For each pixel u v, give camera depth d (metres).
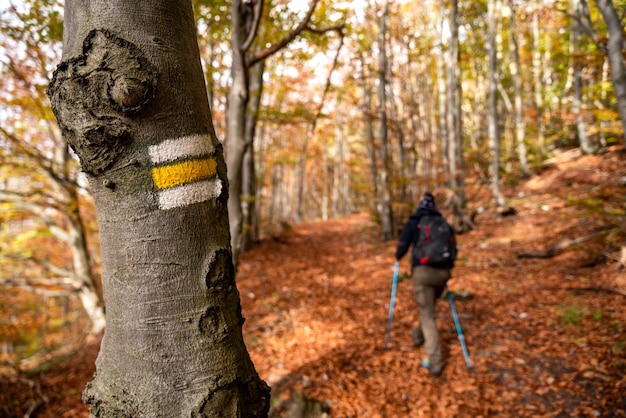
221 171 0.93
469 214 10.32
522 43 17.83
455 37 10.41
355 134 24.28
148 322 0.81
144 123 0.79
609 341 3.59
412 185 11.62
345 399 3.34
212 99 8.22
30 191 6.34
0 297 9.66
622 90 3.52
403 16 12.72
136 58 0.77
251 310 5.91
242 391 0.90
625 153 10.74
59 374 4.62
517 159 15.33
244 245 10.12
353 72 10.69
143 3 0.80
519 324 4.37
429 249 3.61
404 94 12.87
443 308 5.19
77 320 12.12
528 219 9.16
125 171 0.80
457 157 11.64
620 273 5.01
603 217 5.75
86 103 0.78
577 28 10.21
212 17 4.51
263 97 11.91
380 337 4.59
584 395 3.04
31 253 10.96
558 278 5.48
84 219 8.17
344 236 13.47
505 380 3.43
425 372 3.72
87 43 0.79
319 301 6.14
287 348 4.45
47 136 6.86
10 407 3.74
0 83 4.90
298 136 22.58
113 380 0.84
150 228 0.81
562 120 12.88
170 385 0.81
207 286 0.85
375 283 7.04
